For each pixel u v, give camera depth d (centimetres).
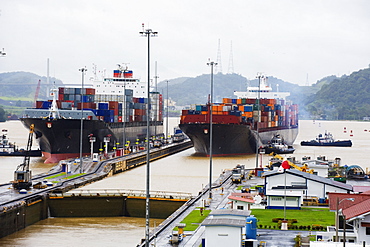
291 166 9969
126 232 7294
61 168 11694
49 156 14700
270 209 7256
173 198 8525
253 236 5288
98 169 11906
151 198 8569
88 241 6712
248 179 10562
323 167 10138
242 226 4741
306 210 7162
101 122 14675
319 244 4281
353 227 5194
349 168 10794
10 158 15862
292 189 7838
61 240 6750
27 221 7619
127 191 9381
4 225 6875
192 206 7662
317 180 7794
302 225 6106
